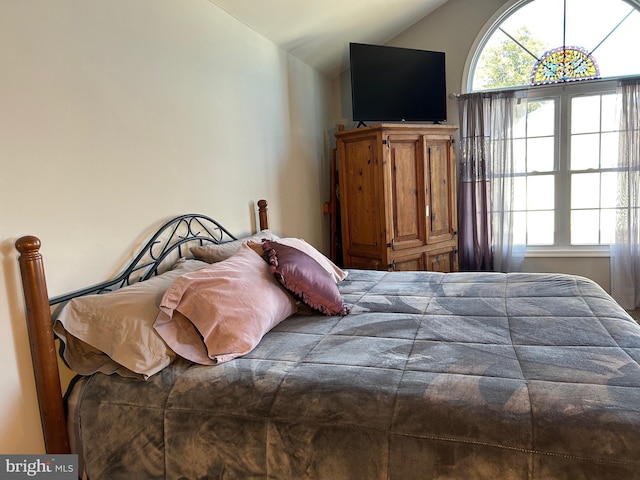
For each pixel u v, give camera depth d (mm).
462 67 4219
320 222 4180
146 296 1686
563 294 2176
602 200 4137
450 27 4215
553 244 4289
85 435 1508
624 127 3826
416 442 1215
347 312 2092
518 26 4145
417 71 3938
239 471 1357
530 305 2053
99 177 1832
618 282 3990
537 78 4152
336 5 3184
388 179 3572
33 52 1561
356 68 3693
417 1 3818
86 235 1770
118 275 1923
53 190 1633
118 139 1929
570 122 4113
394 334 1790
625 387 1273
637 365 1404
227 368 1538
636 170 3832
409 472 1210
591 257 4145
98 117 1827
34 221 1562
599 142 4082
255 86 3057
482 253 4207
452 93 4246
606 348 1547
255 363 1564
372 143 3598
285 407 1354
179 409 1432
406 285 2543
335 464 1270
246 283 1859
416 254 3787
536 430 1159
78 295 1701
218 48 2650
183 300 1676
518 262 4223
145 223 2084
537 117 4191
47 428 1530
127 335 1547
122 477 1467
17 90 1506
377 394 1325
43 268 1515
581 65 4047
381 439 1239
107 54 1872
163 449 1427
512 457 1146
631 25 3908
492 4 4105
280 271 2006
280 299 1975
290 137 3580
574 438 1130
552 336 1680
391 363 1507
